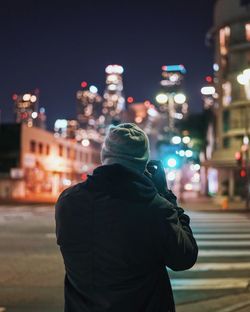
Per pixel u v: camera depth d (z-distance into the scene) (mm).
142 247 2297
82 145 87812
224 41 56062
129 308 2281
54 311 7371
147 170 2623
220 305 7762
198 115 75188
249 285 9297
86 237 2348
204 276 10242
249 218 25906
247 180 35156
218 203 40969
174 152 36188
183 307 7633
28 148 63656
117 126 2604
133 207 2322
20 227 20406
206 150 71625
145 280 2312
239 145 51656
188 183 72500
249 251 13648
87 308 2326
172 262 2375
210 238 16594
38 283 9359
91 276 2330
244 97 52438
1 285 9188
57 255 12805
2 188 61219
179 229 2369
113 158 2516
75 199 2406
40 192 67812
